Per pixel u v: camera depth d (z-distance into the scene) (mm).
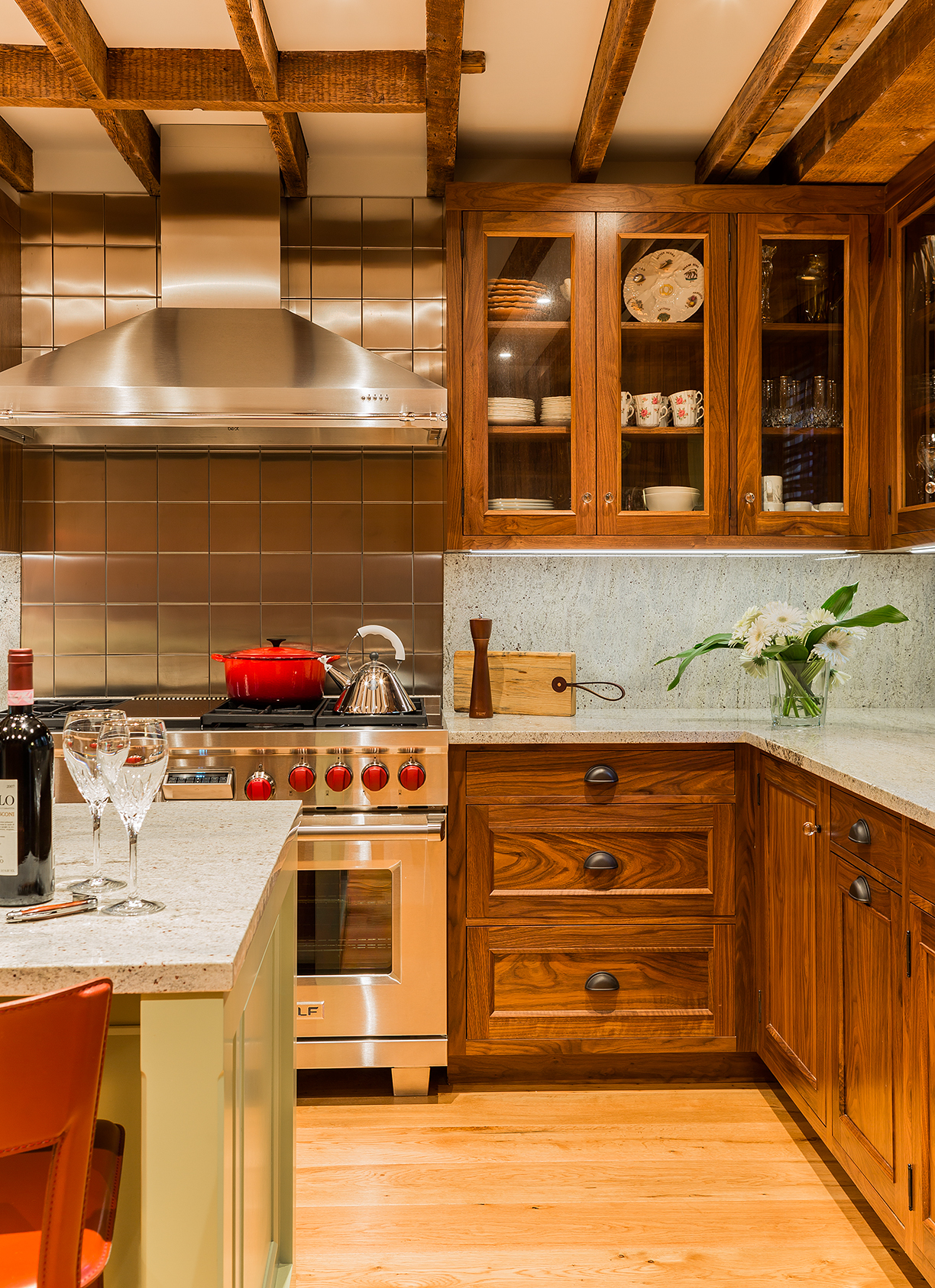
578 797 2367
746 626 2455
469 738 2316
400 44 2240
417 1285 1647
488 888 2361
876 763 1861
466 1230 1804
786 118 2357
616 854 2377
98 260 2811
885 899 1640
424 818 2311
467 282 2604
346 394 2367
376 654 2547
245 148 2697
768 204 2625
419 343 2863
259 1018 1167
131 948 877
